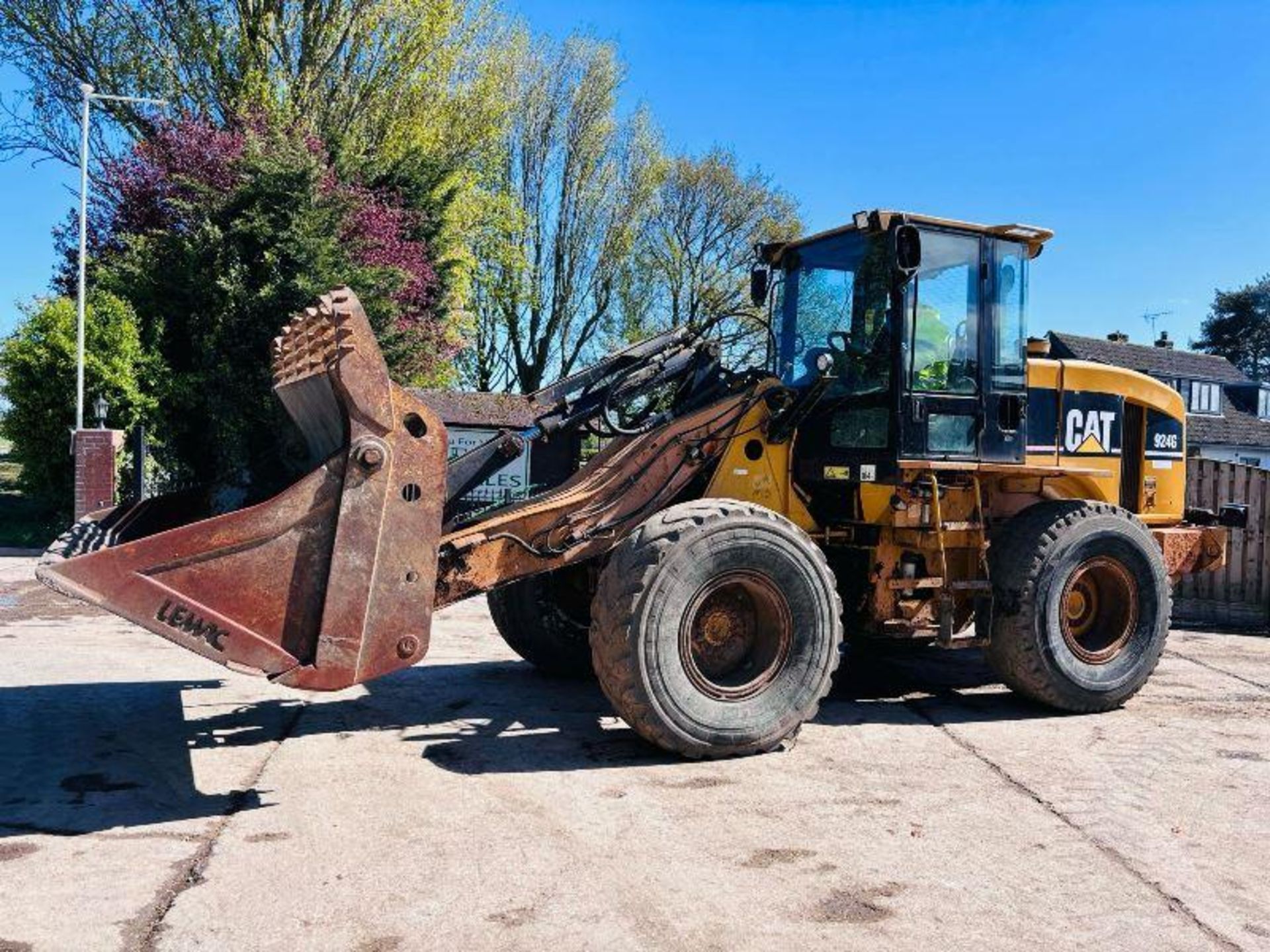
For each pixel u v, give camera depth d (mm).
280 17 18750
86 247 16109
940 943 2955
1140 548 5879
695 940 2943
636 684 4520
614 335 30375
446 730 5160
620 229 29500
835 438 5828
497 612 6359
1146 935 3025
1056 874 3473
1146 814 4094
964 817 4016
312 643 4121
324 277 14844
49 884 3244
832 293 6039
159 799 4066
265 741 4906
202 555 3947
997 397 5785
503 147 27266
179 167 15875
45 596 9734
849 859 3564
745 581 4762
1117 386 6535
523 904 3154
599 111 28875
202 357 15016
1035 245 5980
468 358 29672
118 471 13938
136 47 18438
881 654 7535
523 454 5340
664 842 3688
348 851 3555
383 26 19234
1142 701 6176
